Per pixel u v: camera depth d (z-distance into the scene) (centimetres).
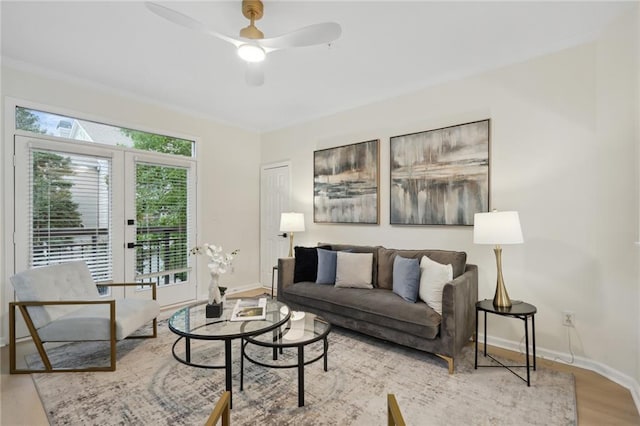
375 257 337
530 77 273
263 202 510
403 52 275
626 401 202
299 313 269
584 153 248
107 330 243
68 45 265
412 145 343
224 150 468
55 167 318
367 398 204
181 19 175
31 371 237
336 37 190
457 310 237
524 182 275
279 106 410
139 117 378
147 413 189
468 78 308
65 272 277
